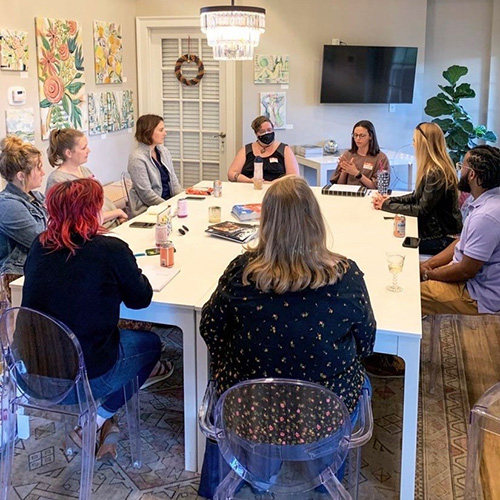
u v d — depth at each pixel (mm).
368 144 4578
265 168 4711
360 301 1717
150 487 2270
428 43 6480
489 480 1520
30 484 2289
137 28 6438
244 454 1685
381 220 3502
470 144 6367
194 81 6469
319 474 1697
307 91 6320
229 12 3463
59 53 5004
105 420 2348
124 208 5094
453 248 3131
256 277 1680
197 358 2266
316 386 1590
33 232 2939
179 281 2467
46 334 1935
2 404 2119
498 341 3547
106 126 5914
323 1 6117
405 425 2080
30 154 2938
